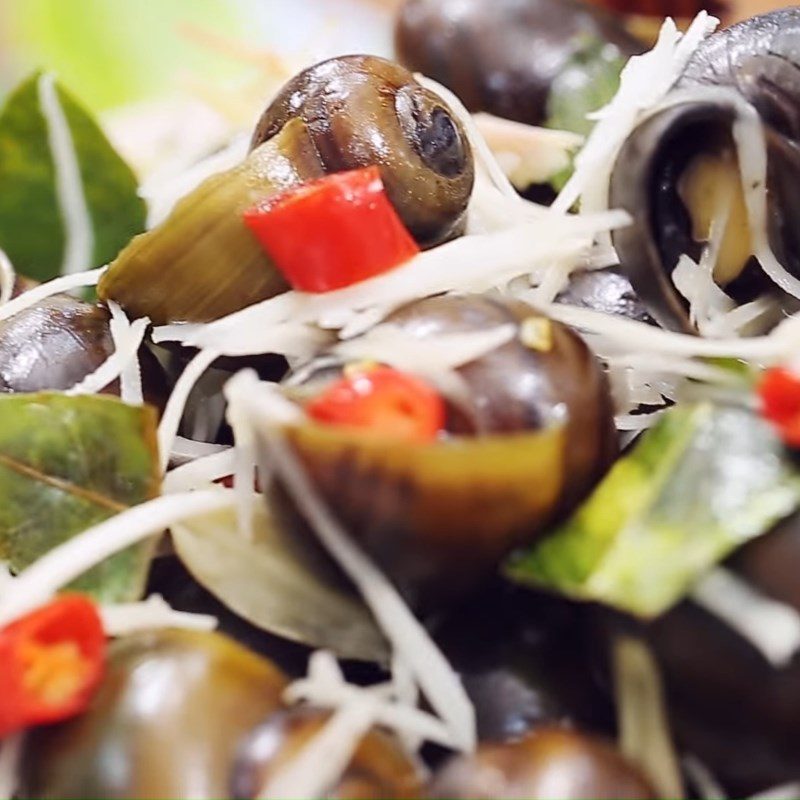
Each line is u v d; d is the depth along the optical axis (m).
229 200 0.19
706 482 0.17
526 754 0.17
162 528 0.18
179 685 0.17
